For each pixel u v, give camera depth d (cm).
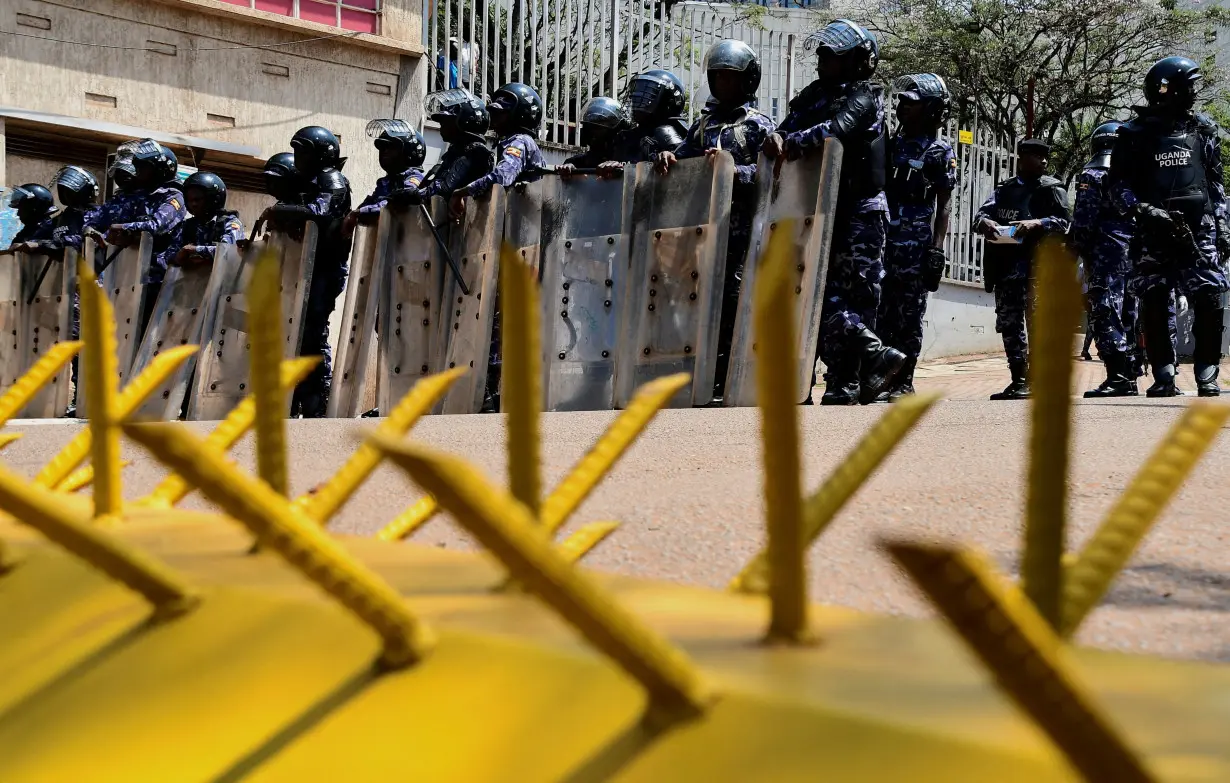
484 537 31
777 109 1342
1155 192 670
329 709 46
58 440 363
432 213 715
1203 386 666
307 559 41
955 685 37
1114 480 194
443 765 41
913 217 684
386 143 766
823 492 50
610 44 1298
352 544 73
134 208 911
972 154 1661
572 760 38
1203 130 679
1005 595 24
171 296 838
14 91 1109
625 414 59
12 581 68
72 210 995
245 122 1212
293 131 1231
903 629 45
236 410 74
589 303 644
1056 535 40
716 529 162
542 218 666
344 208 793
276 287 54
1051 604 40
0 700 58
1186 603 115
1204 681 39
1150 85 679
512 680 42
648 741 36
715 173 596
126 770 49
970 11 2017
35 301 983
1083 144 2064
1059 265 37
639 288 624
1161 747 31
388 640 45
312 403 809
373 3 1267
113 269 906
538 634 45
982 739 32
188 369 805
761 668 39
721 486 198
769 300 36
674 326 609
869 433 51
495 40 1247
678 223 612
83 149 1210
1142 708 36
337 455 291
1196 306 664
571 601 33
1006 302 765
